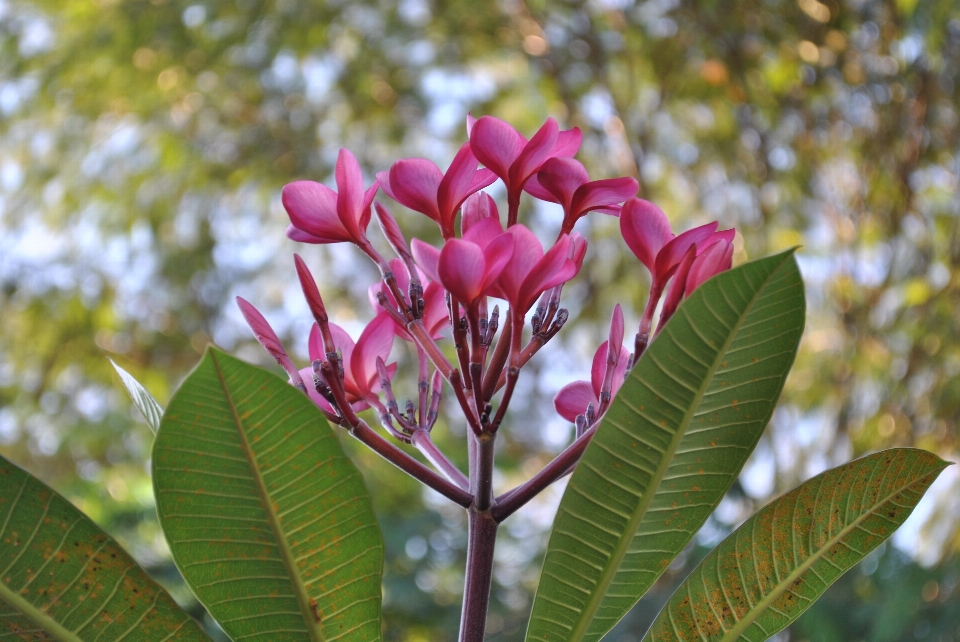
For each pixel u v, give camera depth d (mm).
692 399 900
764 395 900
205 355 757
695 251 1061
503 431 7355
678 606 1041
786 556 1025
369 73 7930
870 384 6012
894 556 5016
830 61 6223
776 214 6875
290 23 7758
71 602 869
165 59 8047
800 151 6586
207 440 812
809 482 1021
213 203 8398
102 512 5965
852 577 5199
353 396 1194
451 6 7625
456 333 1024
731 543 1037
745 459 926
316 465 839
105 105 8328
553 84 7516
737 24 6465
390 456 1064
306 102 8156
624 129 7219
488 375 1051
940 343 5379
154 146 8398
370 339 1186
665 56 6805
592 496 947
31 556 847
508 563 7762
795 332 869
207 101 8195
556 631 988
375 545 886
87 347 8008
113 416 7176
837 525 1020
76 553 851
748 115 6770
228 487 838
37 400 7645
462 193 1120
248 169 8305
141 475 6957
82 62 8055
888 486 1008
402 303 1102
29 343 8078
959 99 5461
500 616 7422
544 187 1146
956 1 4824
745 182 7027
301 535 870
